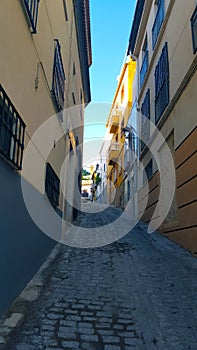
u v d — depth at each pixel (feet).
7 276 11.53
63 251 22.16
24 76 13.15
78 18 35.45
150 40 38.01
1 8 9.91
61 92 23.99
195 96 20.67
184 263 18.58
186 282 15.51
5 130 10.62
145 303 13.12
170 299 13.50
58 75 22.21
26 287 14.32
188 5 22.97
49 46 18.49
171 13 27.99
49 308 12.35
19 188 12.91
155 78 33.22
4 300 11.27
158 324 11.30
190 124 21.53
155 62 34.58
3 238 10.93
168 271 17.40
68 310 12.28
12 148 11.66
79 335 10.39
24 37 12.91
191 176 20.94
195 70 20.84
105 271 17.53
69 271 17.35
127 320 11.61
